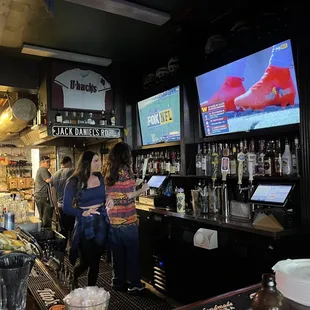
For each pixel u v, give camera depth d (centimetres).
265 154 279
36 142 569
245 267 248
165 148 425
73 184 315
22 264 111
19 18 269
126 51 398
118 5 269
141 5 279
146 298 330
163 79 405
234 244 257
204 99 334
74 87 427
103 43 370
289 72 245
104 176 333
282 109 254
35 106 446
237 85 292
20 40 351
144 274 378
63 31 331
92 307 97
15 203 346
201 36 354
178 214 316
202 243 272
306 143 226
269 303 91
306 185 226
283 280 88
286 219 230
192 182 370
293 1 234
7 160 823
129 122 470
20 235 212
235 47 289
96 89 445
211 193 316
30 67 425
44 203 579
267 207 256
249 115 284
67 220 479
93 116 442
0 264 108
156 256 357
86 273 396
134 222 333
